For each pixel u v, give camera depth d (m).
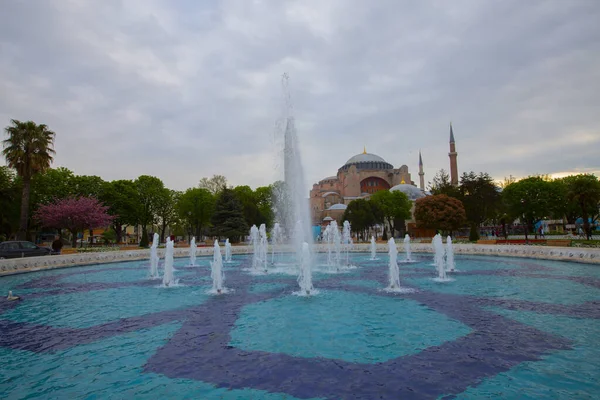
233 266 22.00
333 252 32.12
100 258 25.06
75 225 35.44
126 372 5.91
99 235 75.56
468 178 45.97
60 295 12.89
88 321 9.23
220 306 10.53
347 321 8.65
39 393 5.22
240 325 8.48
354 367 5.92
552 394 4.88
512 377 5.42
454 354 6.40
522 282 13.77
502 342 6.98
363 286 13.51
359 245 33.28
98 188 49.00
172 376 5.72
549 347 6.66
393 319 8.77
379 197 67.31
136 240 75.44
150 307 10.65
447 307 9.94
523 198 52.91
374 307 10.05
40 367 6.20
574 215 55.94
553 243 27.69
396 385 5.22
